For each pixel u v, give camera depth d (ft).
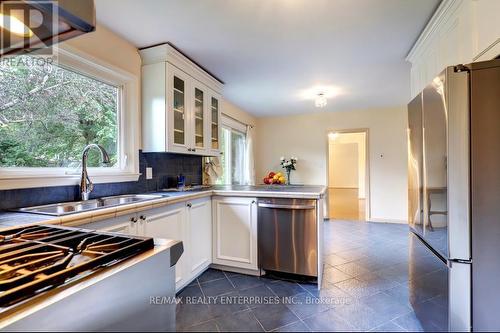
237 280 7.55
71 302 2.25
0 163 5.01
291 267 7.41
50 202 5.62
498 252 3.75
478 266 3.81
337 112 17.29
